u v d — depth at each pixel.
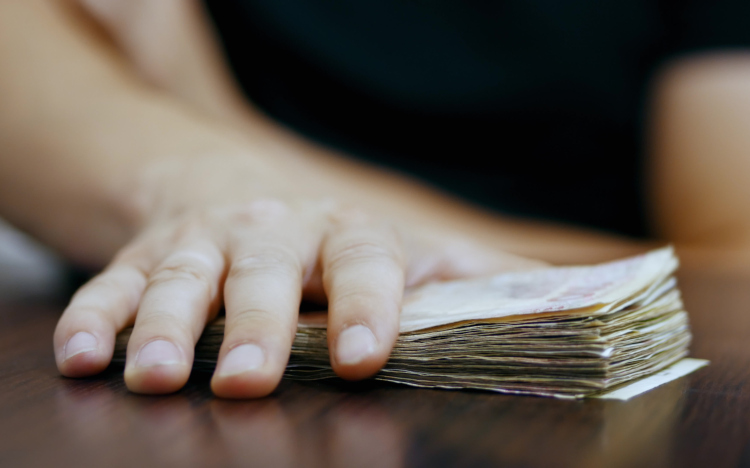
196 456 0.26
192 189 0.42
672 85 0.97
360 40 0.83
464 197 0.89
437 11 0.85
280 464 0.26
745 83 0.94
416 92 0.84
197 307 0.32
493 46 0.87
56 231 0.50
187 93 0.76
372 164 0.87
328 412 0.28
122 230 0.45
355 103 0.85
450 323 0.30
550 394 0.29
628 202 0.97
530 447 0.26
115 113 0.53
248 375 0.29
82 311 0.32
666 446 0.26
